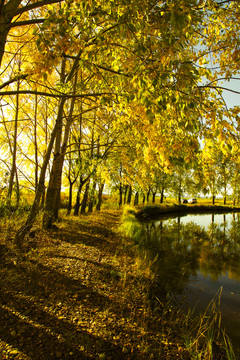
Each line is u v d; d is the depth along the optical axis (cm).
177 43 218
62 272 502
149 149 348
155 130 313
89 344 298
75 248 689
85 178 1402
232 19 330
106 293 451
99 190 2030
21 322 319
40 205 878
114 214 1894
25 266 488
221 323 429
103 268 571
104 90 457
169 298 511
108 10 280
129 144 746
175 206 3080
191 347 332
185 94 231
